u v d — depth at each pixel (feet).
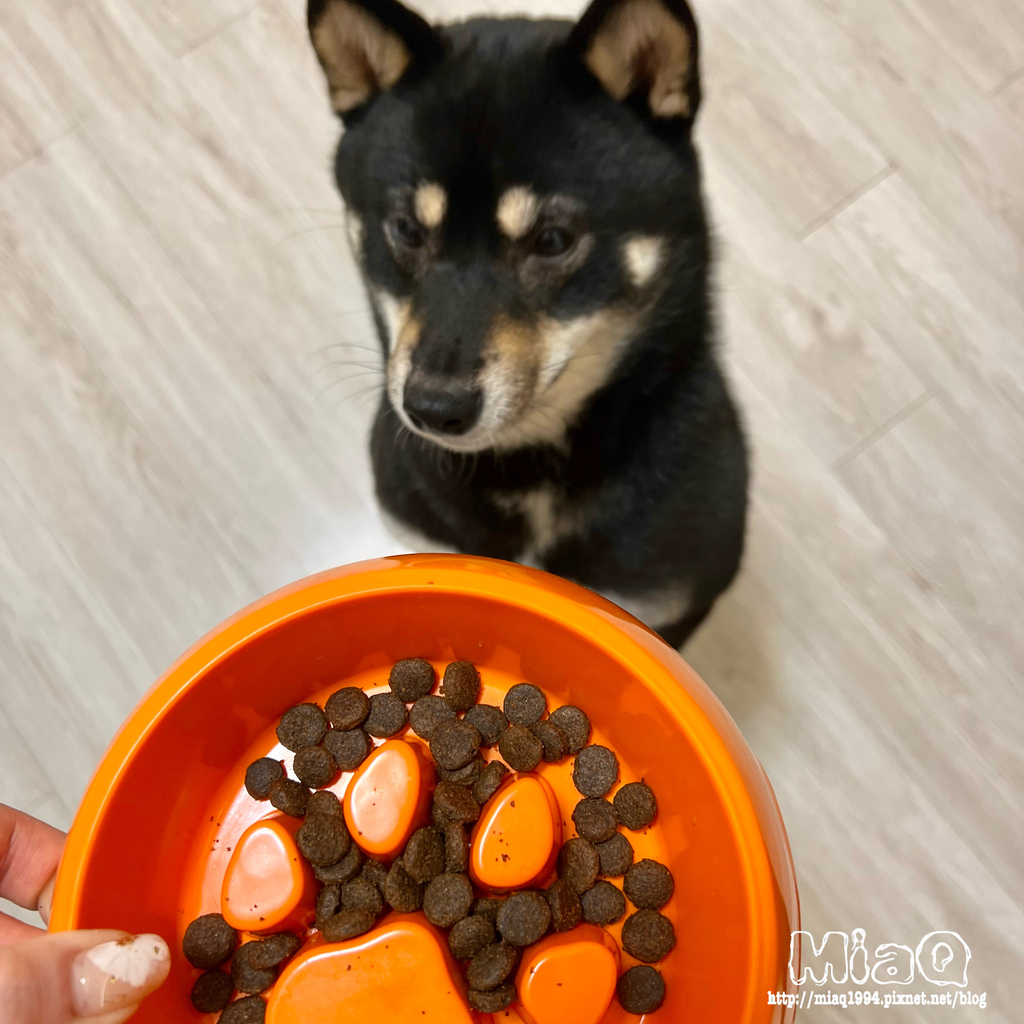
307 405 1.51
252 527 1.48
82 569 1.47
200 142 1.59
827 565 1.45
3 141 1.60
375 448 1.32
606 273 1.10
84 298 1.55
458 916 0.99
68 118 1.61
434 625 1.05
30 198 1.58
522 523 1.26
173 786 1.01
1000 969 1.32
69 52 1.63
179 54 1.62
